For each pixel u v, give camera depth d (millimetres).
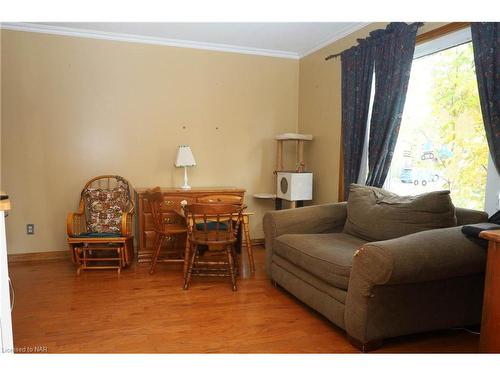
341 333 2203
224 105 4277
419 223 2342
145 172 4027
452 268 1912
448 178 2672
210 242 2836
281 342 2082
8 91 3520
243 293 2842
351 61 3406
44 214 3723
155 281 3088
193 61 4105
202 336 2141
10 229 3627
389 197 2707
